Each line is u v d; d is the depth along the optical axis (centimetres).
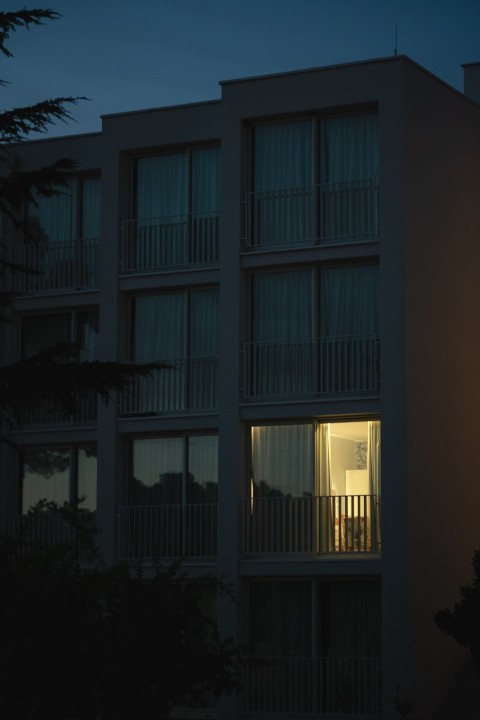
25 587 1577
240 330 2930
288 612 2830
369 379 2852
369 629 2772
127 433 3041
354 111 2927
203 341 3036
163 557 2978
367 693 2761
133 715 1752
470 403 3036
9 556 1669
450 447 2930
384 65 2861
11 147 3297
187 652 1936
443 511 2878
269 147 2992
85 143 3244
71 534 3069
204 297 3048
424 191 2905
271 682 2805
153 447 3045
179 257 3081
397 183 2822
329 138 2948
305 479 2862
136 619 1825
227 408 2906
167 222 3122
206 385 3017
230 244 2952
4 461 3169
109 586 1698
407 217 2823
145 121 3117
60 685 1574
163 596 1942
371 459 2825
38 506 1727
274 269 2953
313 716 2739
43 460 3177
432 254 2919
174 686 1900
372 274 2878
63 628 1600
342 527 2828
